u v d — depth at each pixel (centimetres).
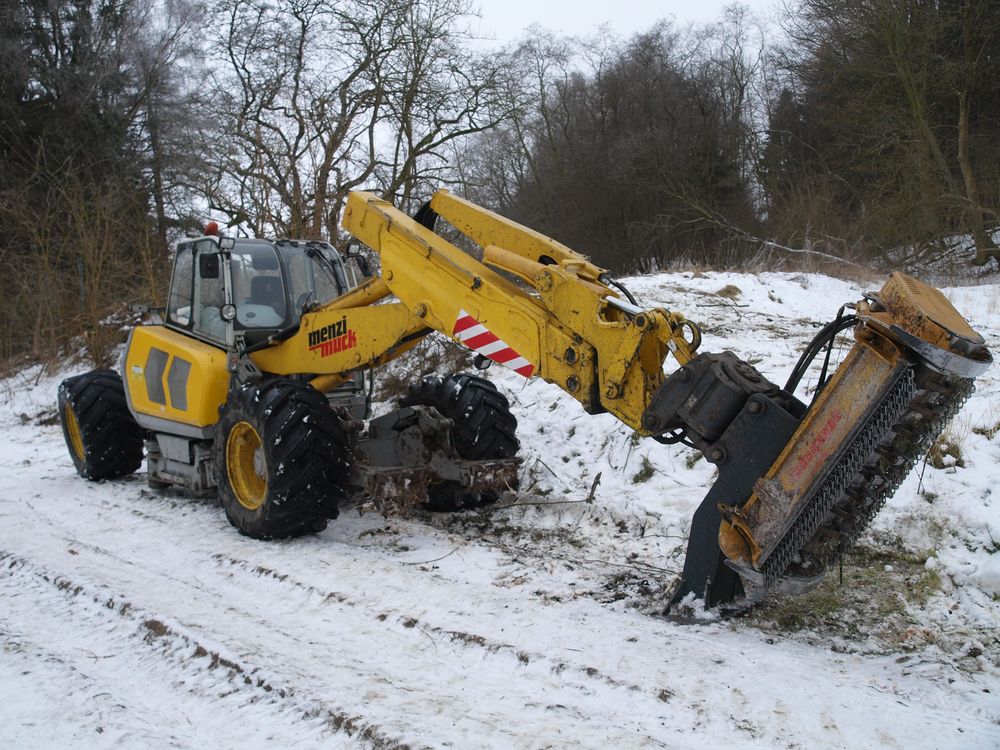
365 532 598
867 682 362
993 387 700
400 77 1841
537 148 2988
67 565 543
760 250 1745
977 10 1767
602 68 2952
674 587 465
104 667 402
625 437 714
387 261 558
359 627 430
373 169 1827
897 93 1912
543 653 387
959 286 1355
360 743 322
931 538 509
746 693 350
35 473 895
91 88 2202
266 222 1544
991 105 1930
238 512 598
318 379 637
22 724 354
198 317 705
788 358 831
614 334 435
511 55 2052
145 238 1670
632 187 2683
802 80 2467
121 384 820
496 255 508
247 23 1859
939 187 1734
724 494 401
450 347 988
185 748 329
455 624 425
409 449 632
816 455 370
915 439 386
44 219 1789
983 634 416
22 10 2256
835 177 2222
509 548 565
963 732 321
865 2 1850
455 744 315
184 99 2222
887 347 356
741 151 2712
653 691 352
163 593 485
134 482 812
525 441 770
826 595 456
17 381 1563
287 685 365
